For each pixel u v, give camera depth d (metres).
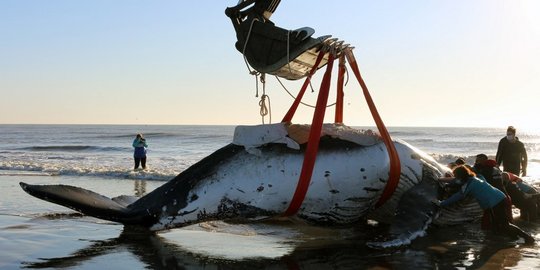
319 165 6.37
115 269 5.46
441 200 7.22
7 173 16.69
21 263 5.65
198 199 6.36
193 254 6.09
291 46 5.80
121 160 25.62
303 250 6.31
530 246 6.46
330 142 6.53
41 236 6.97
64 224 7.75
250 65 6.31
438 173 7.39
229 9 6.42
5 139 66.94
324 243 6.69
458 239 6.84
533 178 16.77
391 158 6.55
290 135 6.43
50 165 19.36
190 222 6.42
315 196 6.37
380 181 6.58
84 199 6.54
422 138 68.38
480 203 7.06
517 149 10.02
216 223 7.95
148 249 6.33
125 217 6.43
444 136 77.25
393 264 5.63
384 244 6.22
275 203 6.29
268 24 6.09
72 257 5.92
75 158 27.28
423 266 5.54
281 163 6.31
